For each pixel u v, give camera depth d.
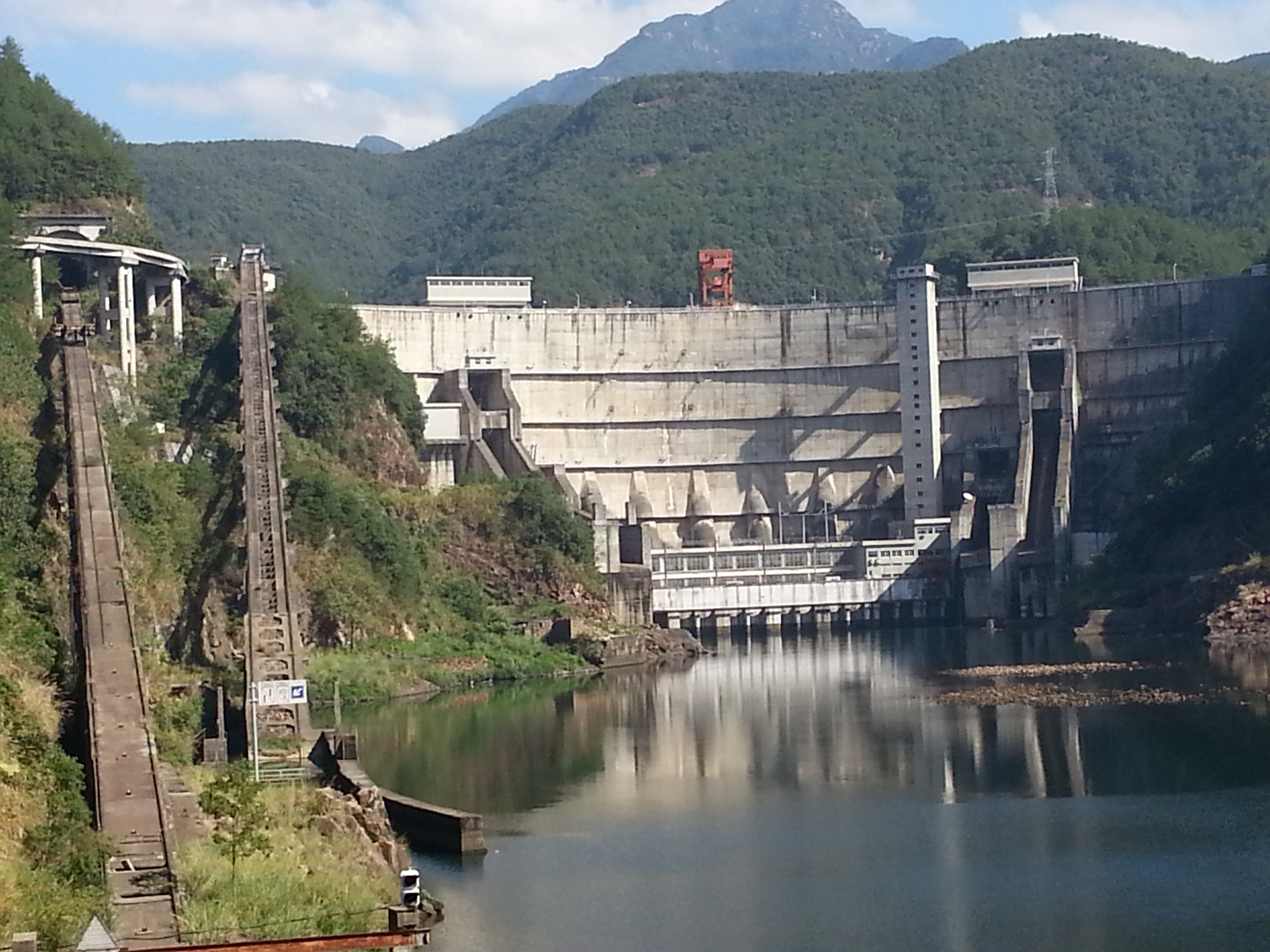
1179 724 173.88
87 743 113.25
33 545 153.50
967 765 161.25
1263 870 124.31
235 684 160.50
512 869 128.25
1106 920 114.88
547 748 175.50
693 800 151.00
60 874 92.19
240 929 91.75
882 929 114.19
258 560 186.75
